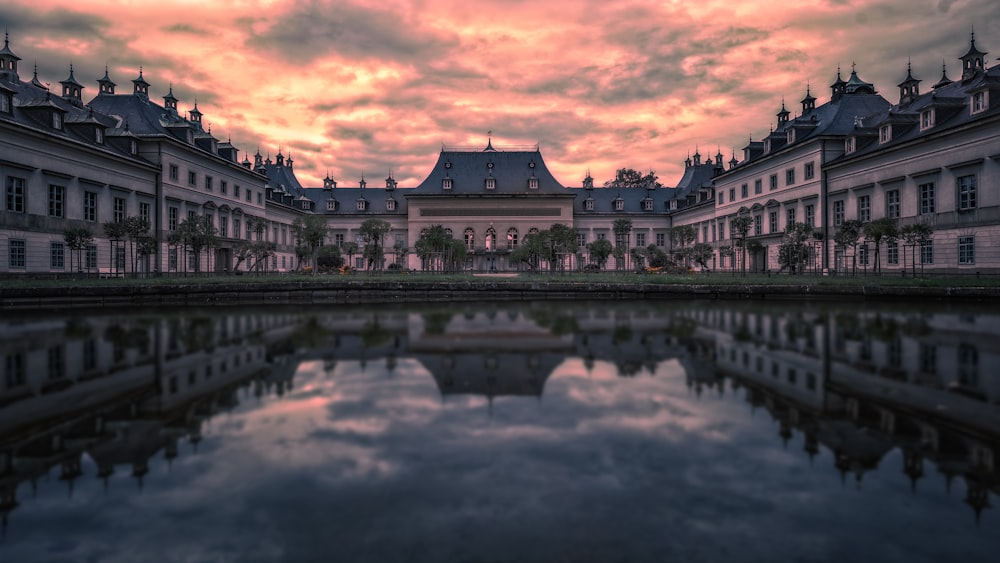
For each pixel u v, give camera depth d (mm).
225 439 4336
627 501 3227
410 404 5332
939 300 21172
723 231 59094
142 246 34000
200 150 44375
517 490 3373
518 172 74375
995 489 3348
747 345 8930
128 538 2832
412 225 71562
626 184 98062
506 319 13672
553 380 6316
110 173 35281
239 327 11938
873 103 43969
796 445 4141
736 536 2812
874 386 5977
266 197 61219
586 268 65250
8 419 4914
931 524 2926
